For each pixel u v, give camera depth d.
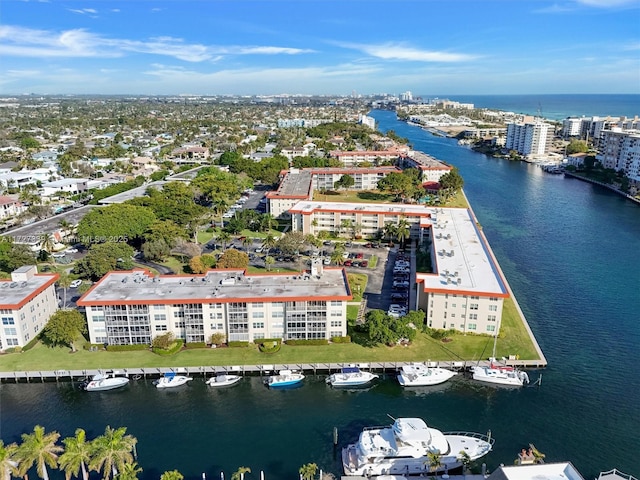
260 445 86.81
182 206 198.38
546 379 104.19
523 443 86.56
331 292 117.44
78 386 103.75
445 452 82.12
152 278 126.81
